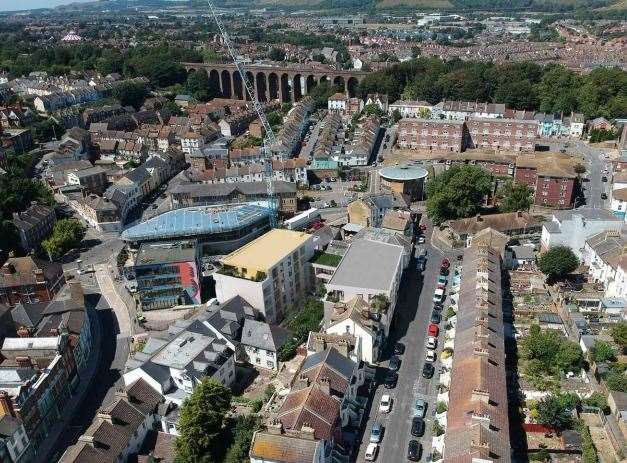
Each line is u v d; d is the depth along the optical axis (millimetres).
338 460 98688
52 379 119125
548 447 102125
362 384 120625
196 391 105562
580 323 133625
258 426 105312
